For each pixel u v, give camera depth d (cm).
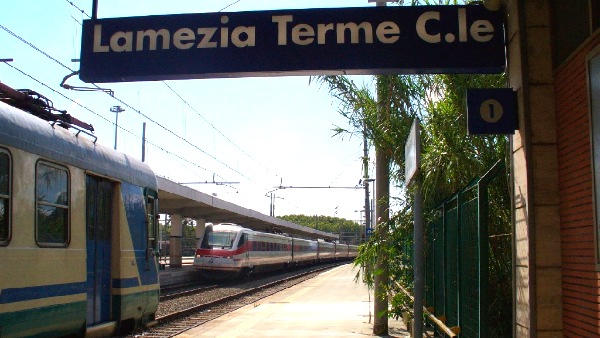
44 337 791
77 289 865
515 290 511
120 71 570
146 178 1178
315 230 7125
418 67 540
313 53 552
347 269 4506
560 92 467
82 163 910
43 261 779
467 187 709
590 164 402
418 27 545
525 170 479
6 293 698
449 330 658
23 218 742
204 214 3916
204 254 3244
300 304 1817
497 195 750
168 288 2645
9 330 702
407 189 855
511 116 504
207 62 562
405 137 943
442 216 935
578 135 429
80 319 872
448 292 886
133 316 1081
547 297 462
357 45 549
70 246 854
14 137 738
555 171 473
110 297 1013
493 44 535
